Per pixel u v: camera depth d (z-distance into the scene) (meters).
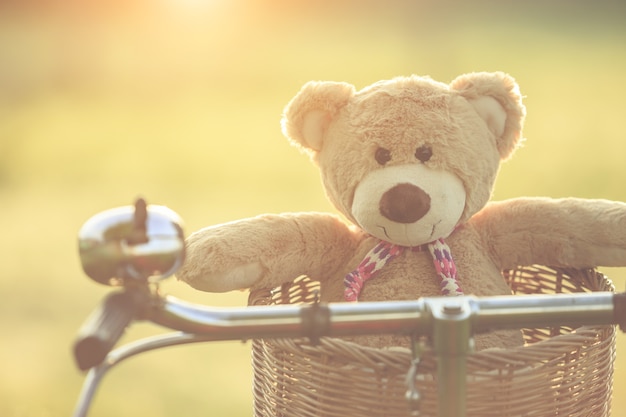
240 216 4.61
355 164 1.58
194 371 2.82
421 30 14.36
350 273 1.60
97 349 1.15
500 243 1.66
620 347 2.93
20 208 4.95
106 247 1.19
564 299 1.26
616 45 12.25
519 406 1.38
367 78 9.41
